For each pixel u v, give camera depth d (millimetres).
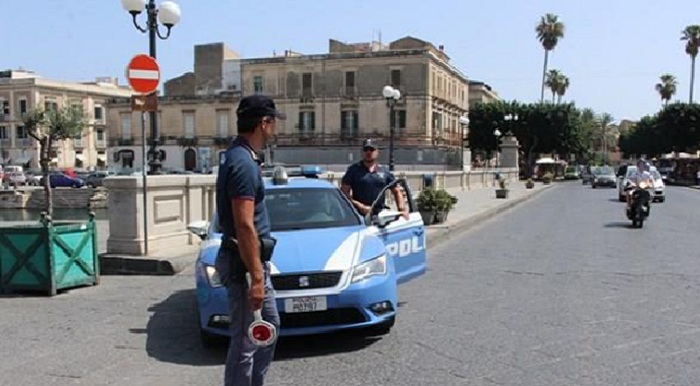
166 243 10992
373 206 7695
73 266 8836
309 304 5559
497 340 6180
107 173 61062
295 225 6770
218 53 82562
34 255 8477
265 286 3869
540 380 5039
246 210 3684
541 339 6199
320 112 75250
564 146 76250
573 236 15500
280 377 5207
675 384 4914
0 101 86188
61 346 6168
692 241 14289
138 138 80688
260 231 3857
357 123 74062
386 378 5141
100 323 7035
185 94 85188
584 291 8555
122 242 10469
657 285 8945
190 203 11664
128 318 7250
